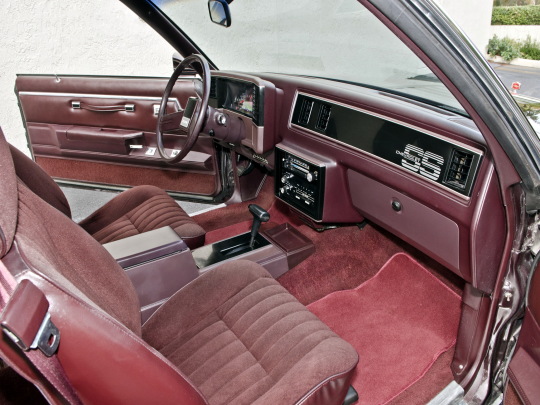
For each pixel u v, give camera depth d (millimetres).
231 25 2062
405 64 1576
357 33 1649
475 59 914
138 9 2045
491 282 1274
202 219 2498
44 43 3150
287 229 2166
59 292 582
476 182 1192
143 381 672
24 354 554
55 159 2553
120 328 634
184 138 2344
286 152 1927
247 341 1201
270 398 987
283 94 1930
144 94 2264
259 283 1352
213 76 2135
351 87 1693
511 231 1143
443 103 1391
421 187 1385
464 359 1452
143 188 2061
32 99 2418
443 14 870
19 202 760
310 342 1122
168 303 1316
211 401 1068
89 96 2332
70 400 625
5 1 2945
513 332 1281
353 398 1275
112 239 1844
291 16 1858
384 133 1483
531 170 1040
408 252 2064
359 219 1995
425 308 1861
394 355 1681
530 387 1060
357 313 1884
